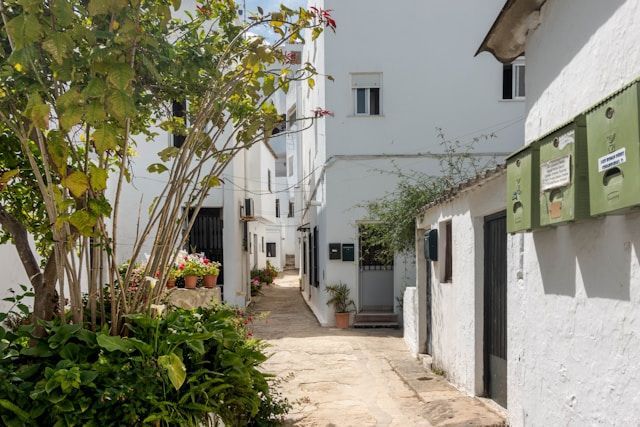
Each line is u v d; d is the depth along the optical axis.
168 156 4.32
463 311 6.12
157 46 3.67
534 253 3.88
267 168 21.69
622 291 2.74
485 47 4.59
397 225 9.84
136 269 5.74
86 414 3.06
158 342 3.63
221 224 13.66
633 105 2.40
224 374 3.87
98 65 3.08
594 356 3.02
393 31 13.12
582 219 2.96
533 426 3.92
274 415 5.26
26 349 3.28
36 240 5.20
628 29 2.73
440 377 7.08
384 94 13.09
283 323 13.55
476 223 5.71
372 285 13.16
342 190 13.02
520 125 13.02
